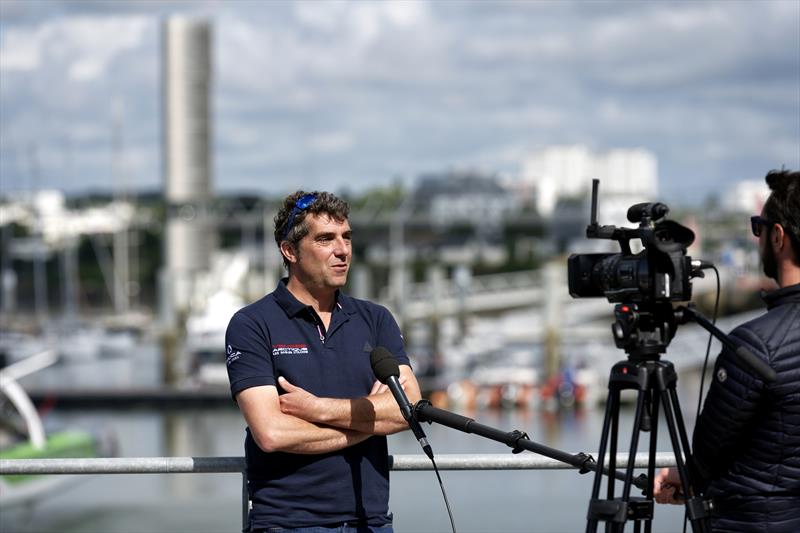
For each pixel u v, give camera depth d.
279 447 4.77
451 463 5.42
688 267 4.29
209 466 5.30
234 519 26.75
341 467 4.88
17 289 140.12
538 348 85.12
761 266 4.53
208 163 94.25
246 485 5.30
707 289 70.00
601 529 14.04
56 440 28.12
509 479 30.36
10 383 27.16
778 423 4.21
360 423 4.82
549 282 65.12
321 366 5.00
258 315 5.05
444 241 169.50
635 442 4.29
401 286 83.94
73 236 137.25
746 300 69.81
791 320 4.26
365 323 5.19
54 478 27.03
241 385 4.91
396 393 4.62
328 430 4.81
